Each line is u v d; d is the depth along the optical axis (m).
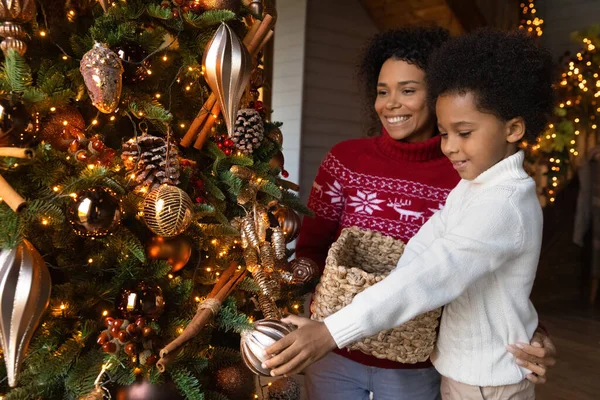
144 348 0.83
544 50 0.90
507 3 3.65
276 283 0.93
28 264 0.71
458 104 0.84
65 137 0.80
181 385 0.83
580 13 3.87
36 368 0.77
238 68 0.82
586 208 3.57
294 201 1.09
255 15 0.95
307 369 1.20
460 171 0.89
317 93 3.76
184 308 0.94
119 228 0.83
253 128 0.99
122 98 0.85
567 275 3.81
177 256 0.89
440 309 0.90
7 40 0.72
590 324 3.16
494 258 0.79
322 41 3.73
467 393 0.90
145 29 0.88
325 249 1.29
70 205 0.74
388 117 1.18
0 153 0.69
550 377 2.39
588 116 3.49
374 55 1.27
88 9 0.89
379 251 1.07
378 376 1.10
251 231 0.92
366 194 1.20
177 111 1.01
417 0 3.35
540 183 3.74
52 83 0.76
